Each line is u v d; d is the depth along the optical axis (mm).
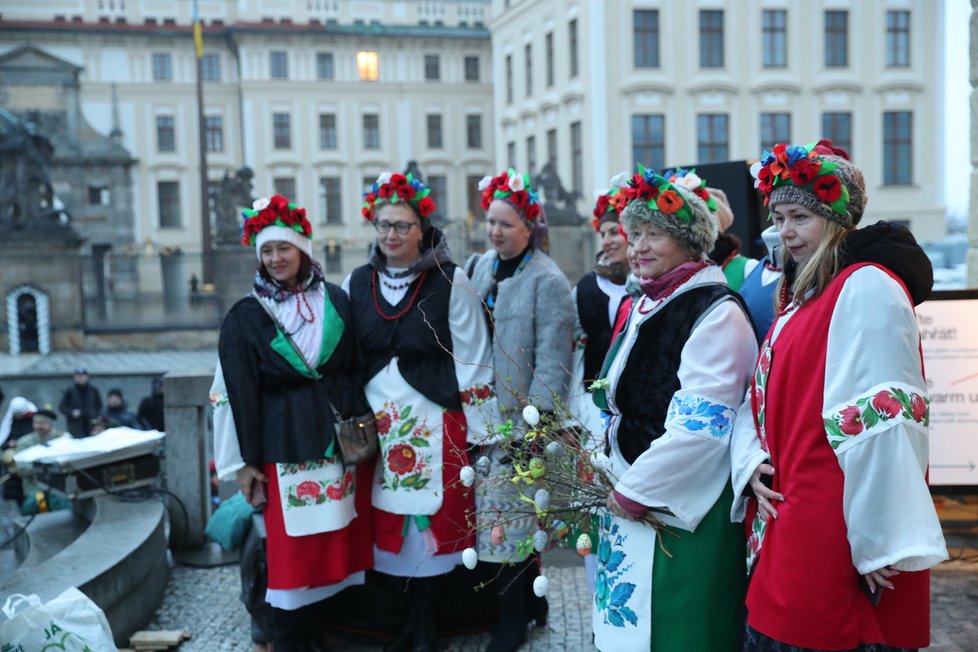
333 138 43375
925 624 2273
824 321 2236
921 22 32469
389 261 3797
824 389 2205
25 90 41219
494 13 38562
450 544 3660
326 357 3576
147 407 10758
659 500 2531
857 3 32062
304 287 3664
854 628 2189
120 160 41906
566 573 4785
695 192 2871
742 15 31375
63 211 23984
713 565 2570
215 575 4855
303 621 3646
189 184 43031
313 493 3527
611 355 2857
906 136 32875
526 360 3676
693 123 31328
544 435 2895
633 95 30828
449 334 3713
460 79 44375
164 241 42906
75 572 3816
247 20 43312
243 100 42500
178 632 4051
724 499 2578
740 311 2598
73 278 23703
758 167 2490
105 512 4754
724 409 2521
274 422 3533
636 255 2736
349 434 3584
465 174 44625
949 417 4266
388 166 43812
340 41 43031
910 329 2156
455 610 3969
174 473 5195
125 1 43500
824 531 2201
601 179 30875
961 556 4496
